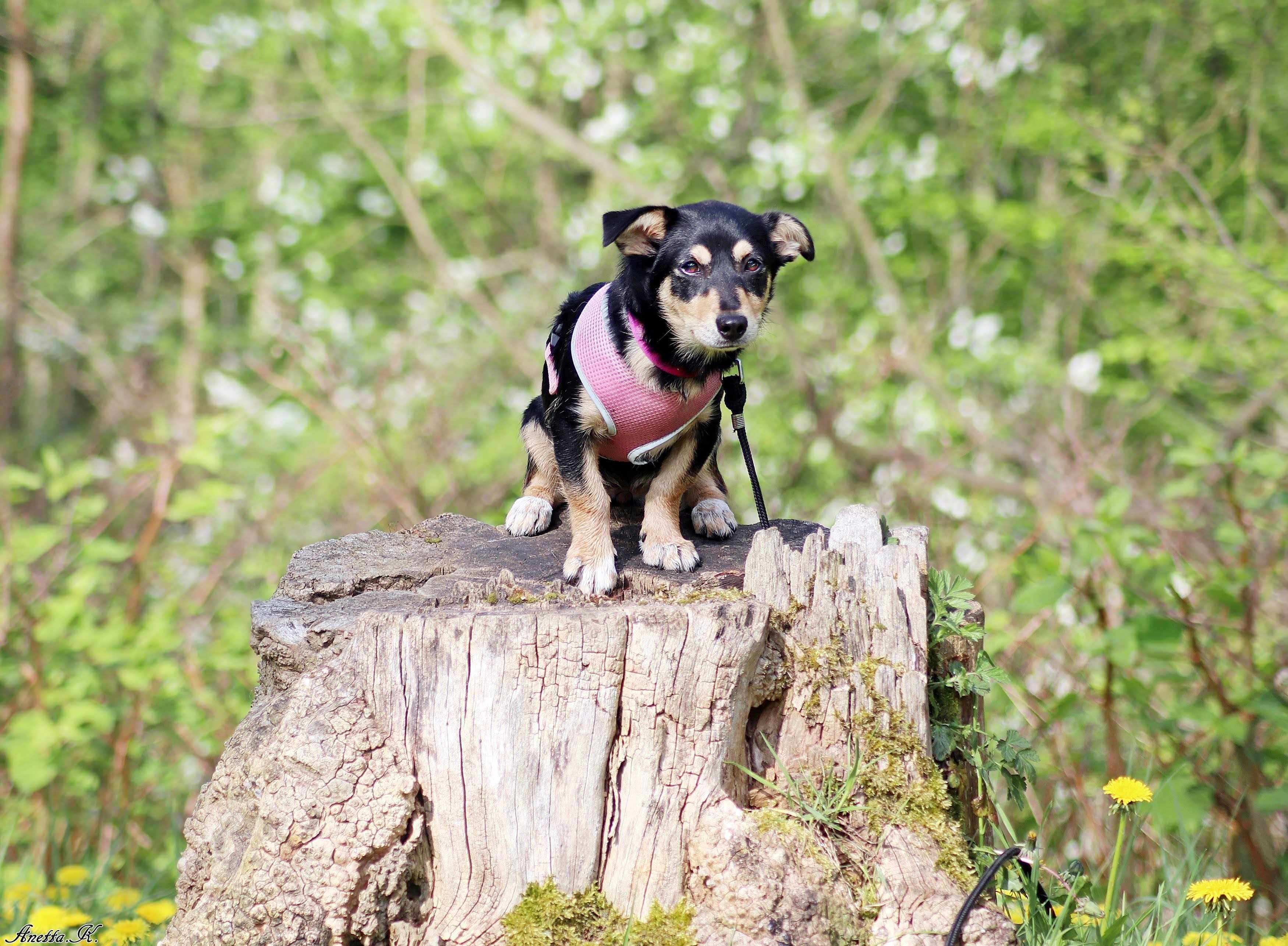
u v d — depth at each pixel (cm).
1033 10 1120
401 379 916
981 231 1149
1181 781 430
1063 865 434
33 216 1627
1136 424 1055
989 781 321
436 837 271
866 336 1083
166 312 1581
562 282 1177
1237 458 470
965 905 265
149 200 1695
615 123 1222
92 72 1571
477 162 1405
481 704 271
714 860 265
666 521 365
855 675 295
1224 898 318
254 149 1539
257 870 264
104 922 387
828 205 1204
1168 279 908
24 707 553
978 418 1007
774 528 372
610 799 273
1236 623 508
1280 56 914
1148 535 482
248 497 803
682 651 272
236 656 574
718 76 1223
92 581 560
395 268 1423
